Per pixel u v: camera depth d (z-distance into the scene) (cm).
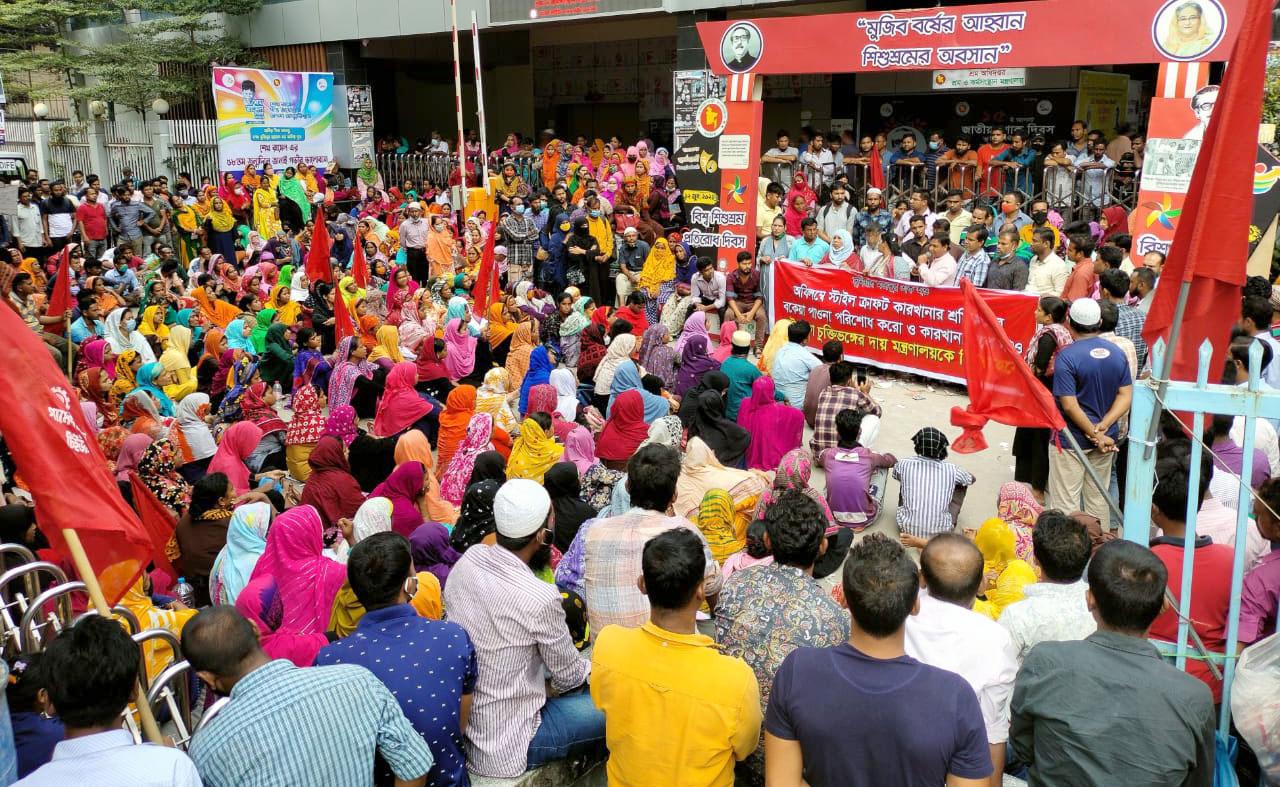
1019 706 303
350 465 756
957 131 1866
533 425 706
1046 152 1752
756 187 1370
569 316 1160
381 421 891
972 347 609
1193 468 339
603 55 2481
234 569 535
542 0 2017
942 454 671
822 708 269
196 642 305
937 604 337
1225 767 322
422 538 503
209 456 801
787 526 377
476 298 1253
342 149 2444
